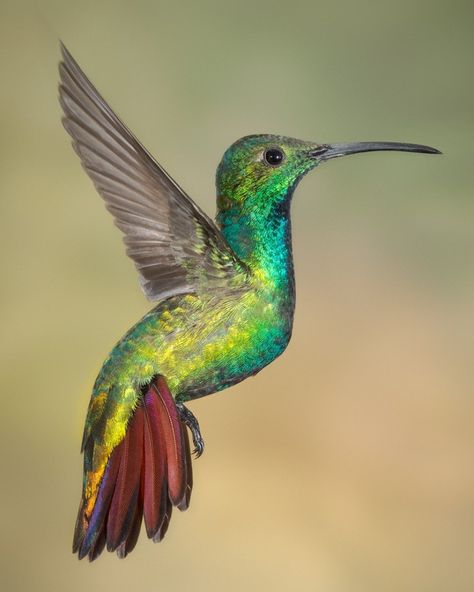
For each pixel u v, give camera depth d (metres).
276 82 16.03
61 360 12.93
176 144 15.46
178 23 15.79
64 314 13.15
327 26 16.27
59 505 12.49
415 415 13.88
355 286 15.07
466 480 13.34
